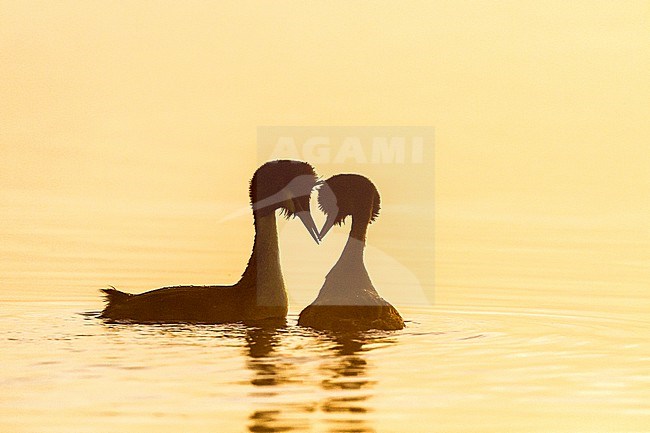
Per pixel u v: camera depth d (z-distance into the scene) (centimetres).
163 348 4969
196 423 3953
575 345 5297
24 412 4066
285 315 5844
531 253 9181
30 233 9994
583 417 4144
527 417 4128
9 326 5494
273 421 3981
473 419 4091
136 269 8006
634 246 9694
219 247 9275
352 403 4216
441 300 6706
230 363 4722
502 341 5331
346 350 5012
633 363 4941
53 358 4769
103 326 5488
